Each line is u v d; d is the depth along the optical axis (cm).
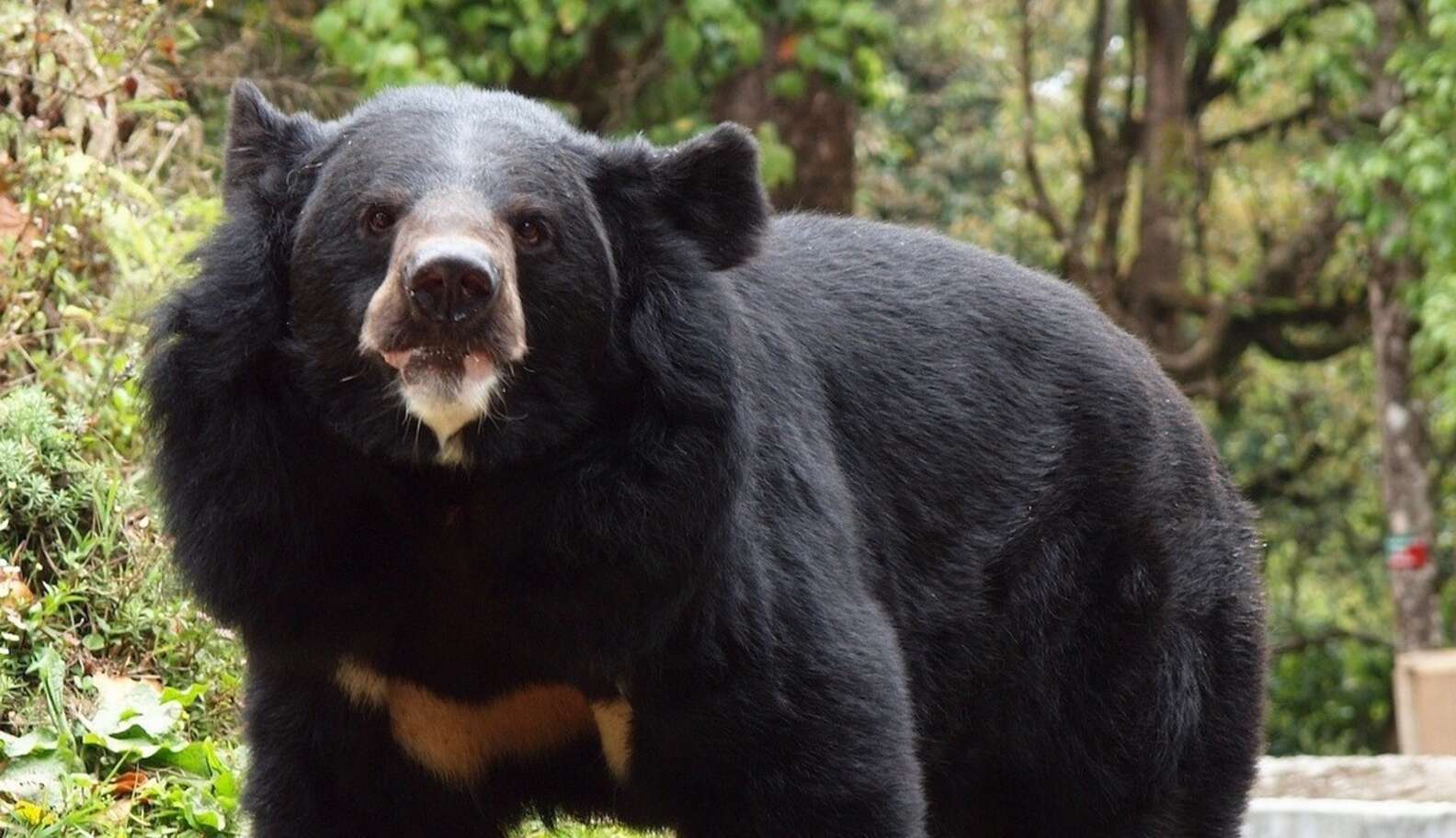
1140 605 616
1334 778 979
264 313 483
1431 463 2420
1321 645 2448
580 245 482
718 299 498
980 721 609
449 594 501
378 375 468
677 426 484
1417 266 2103
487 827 544
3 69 821
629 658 495
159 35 895
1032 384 614
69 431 731
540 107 522
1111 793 620
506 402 471
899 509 580
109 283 827
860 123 2389
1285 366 2572
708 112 1566
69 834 593
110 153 871
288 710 521
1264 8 2184
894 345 593
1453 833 766
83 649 679
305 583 492
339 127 505
